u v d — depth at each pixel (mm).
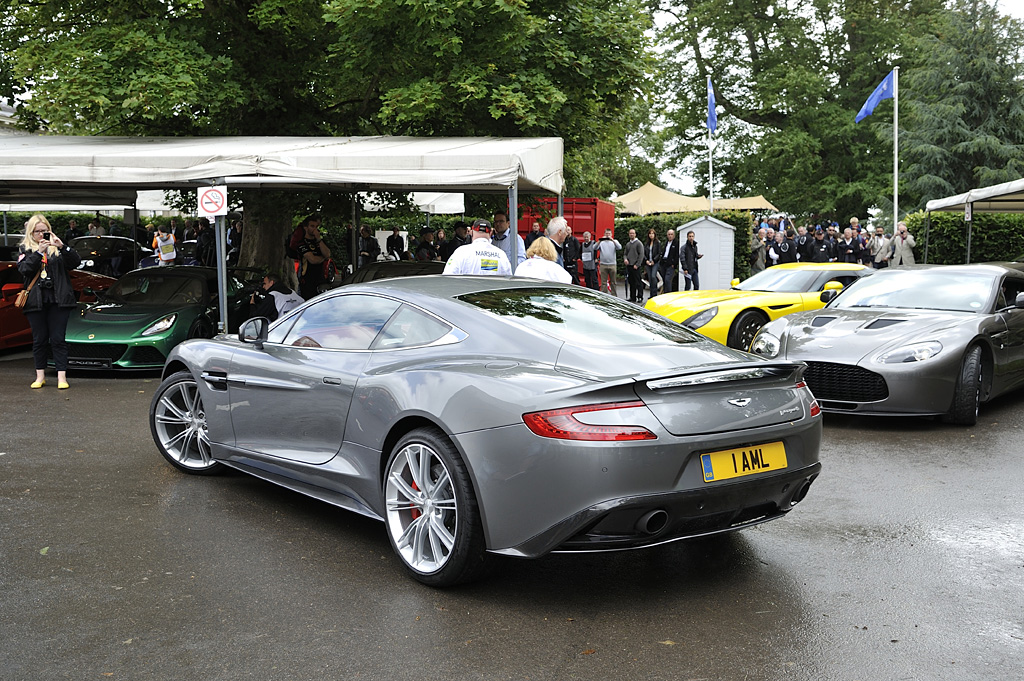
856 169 40750
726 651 3184
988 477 5695
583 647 3217
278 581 3871
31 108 13227
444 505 3781
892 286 8555
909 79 36656
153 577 3906
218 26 14812
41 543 4363
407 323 4301
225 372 5160
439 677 2980
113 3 14414
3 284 12047
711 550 4312
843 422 7504
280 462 4734
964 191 35188
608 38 14602
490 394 3568
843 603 3639
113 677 2971
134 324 10023
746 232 22000
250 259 16953
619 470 3307
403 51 14039
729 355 4023
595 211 23812
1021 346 8078
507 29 13477
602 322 4195
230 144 11430
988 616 3504
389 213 18609
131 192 18078
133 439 6785
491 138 11555
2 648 3188
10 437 6836
